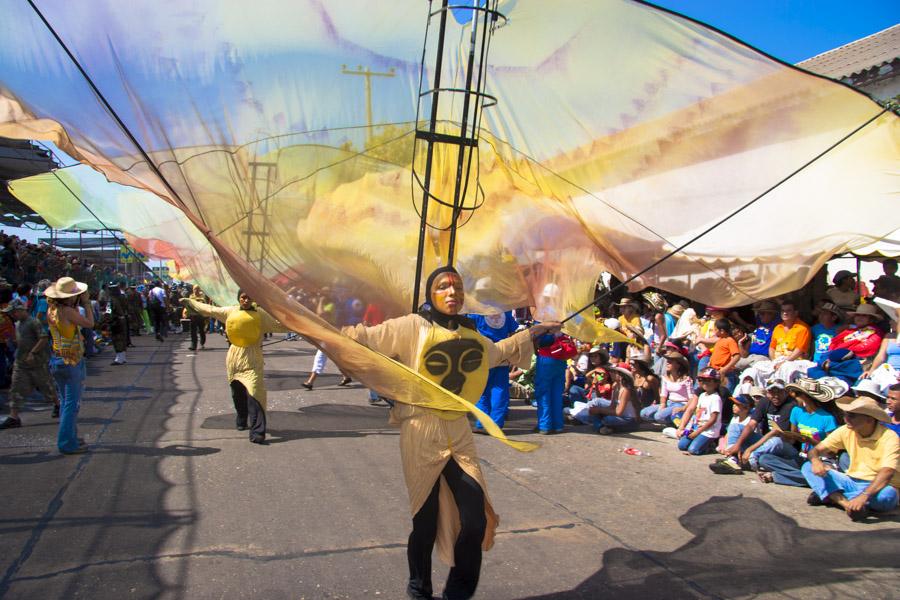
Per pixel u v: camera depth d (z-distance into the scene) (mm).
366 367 3025
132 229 6512
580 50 3639
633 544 4227
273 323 6699
